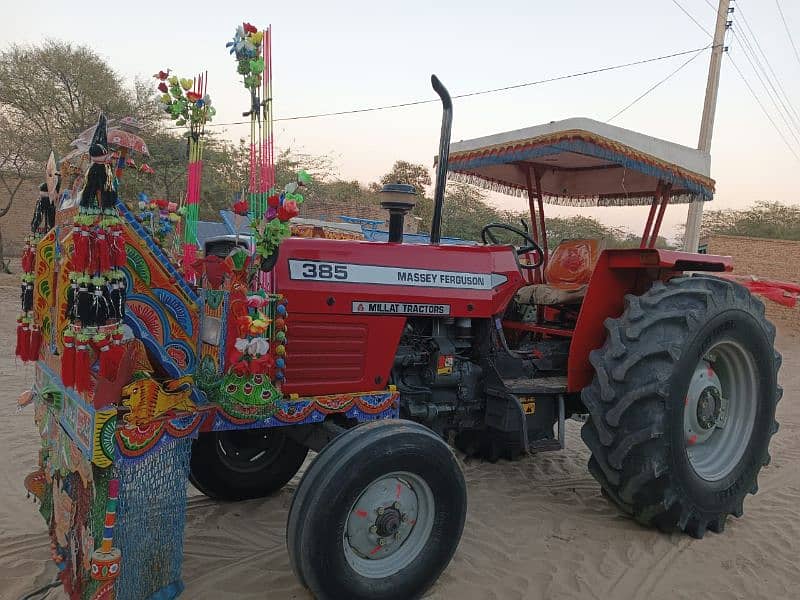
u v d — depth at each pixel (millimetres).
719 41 12461
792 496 4141
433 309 3266
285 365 2795
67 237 2293
